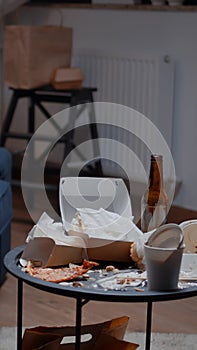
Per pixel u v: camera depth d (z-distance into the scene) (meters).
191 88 4.20
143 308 2.74
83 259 1.74
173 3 4.17
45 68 4.24
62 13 4.98
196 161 4.22
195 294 1.53
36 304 2.76
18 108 5.36
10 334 2.43
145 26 4.43
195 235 1.76
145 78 4.29
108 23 4.67
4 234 2.89
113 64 4.47
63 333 1.87
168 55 4.26
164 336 2.45
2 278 2.96
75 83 4.29
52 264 1.68
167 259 1.50
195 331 2.53
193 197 4.27
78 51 4.80
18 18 5.25
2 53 5.20
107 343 1.80
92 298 1.49
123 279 1.61
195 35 4.14
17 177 4.96
